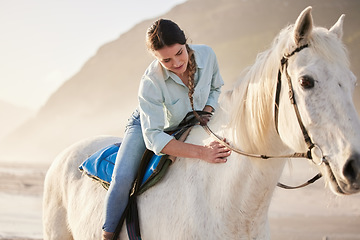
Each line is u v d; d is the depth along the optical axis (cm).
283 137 246
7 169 3556
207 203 285
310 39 234
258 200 271
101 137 426
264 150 263
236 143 277
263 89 254
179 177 301
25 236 857
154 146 300
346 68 227
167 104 312
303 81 226
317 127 223
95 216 341
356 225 1028
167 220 293
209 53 325
